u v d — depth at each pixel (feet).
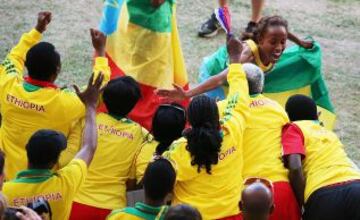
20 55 35.09
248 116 32.35
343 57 59.88
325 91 43.11
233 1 68.74
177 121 32.12
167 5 41.34
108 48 41.39
